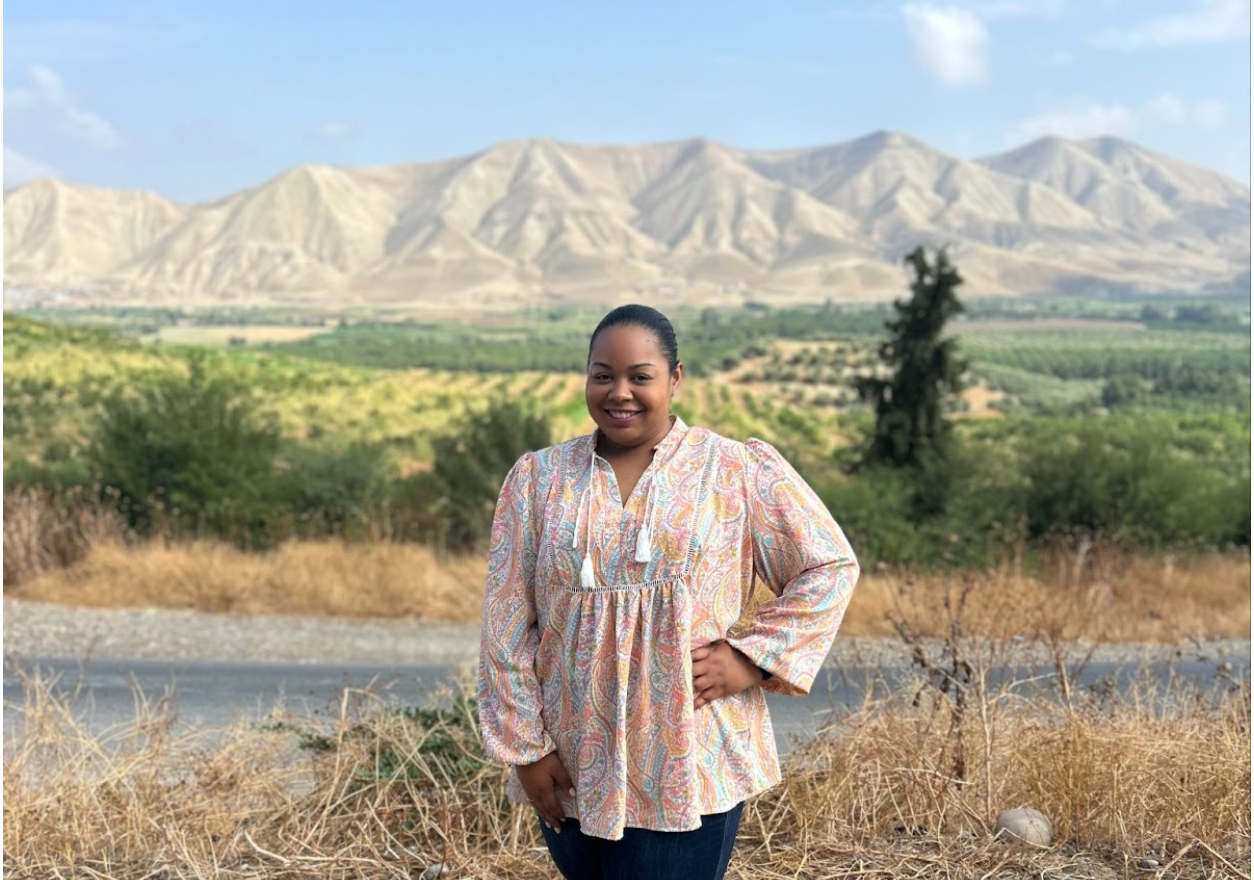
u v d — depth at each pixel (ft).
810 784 13.93
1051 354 590.14
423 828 13.26
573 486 8.54
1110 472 53.88
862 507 50.08
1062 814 13.23
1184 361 548.72
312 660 30.35
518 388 294.66
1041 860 12.35
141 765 14.97
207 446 47.55
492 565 8.82
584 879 8.93
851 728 15.01
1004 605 19.83
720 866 8.45
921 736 14.21
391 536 47.39
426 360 464.24
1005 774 13.97
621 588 8.29
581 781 8.38
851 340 602.85
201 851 12.87
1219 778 13.56
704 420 209.36
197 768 15.03
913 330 58.44
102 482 47.29
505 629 8.62
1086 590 39.99
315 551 41.52
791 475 8.58
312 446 63.41
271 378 226.58
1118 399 366.43
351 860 12.52
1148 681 17.61
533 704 8.54
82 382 161.38
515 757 8.44
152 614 35.27
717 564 8.36
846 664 21.95
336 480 50.47
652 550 8.23
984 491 54.19
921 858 12.28
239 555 42.68
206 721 22.57
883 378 59.36
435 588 39.11
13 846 12.89
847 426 198.59
